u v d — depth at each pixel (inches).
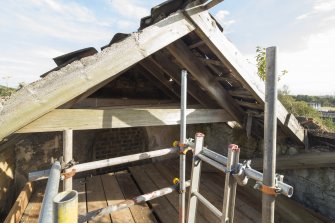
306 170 141.5
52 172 59.7
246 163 69.1
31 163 173.5
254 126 159.9
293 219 123.8
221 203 142.3
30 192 149.6
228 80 133.7
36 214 128.4
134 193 159.8
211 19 102.3
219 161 75.8
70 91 84.5
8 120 75.8
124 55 90.8
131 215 130.5
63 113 95.0
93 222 122.8
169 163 222.4
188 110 137.9
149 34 93.6
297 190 148.5
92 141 207.5
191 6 94.2
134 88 210.5
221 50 106.3
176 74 142.5
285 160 148.6
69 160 78.2
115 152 230.8
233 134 186.7
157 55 134.0
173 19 96.6
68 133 77.7
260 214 129.1
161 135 240.5
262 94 123.3
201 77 130.8
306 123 151.0
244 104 144.6
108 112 105.7
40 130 90.6
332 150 127.1
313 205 137.8
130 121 111.9
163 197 150.2
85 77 86.0
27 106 78.4
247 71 116.1
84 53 134.8
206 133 217.5
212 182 174.9
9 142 144.2
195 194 88.0
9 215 106.9
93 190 163.0
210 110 145.8
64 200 38.1
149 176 189.2
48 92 81.2
